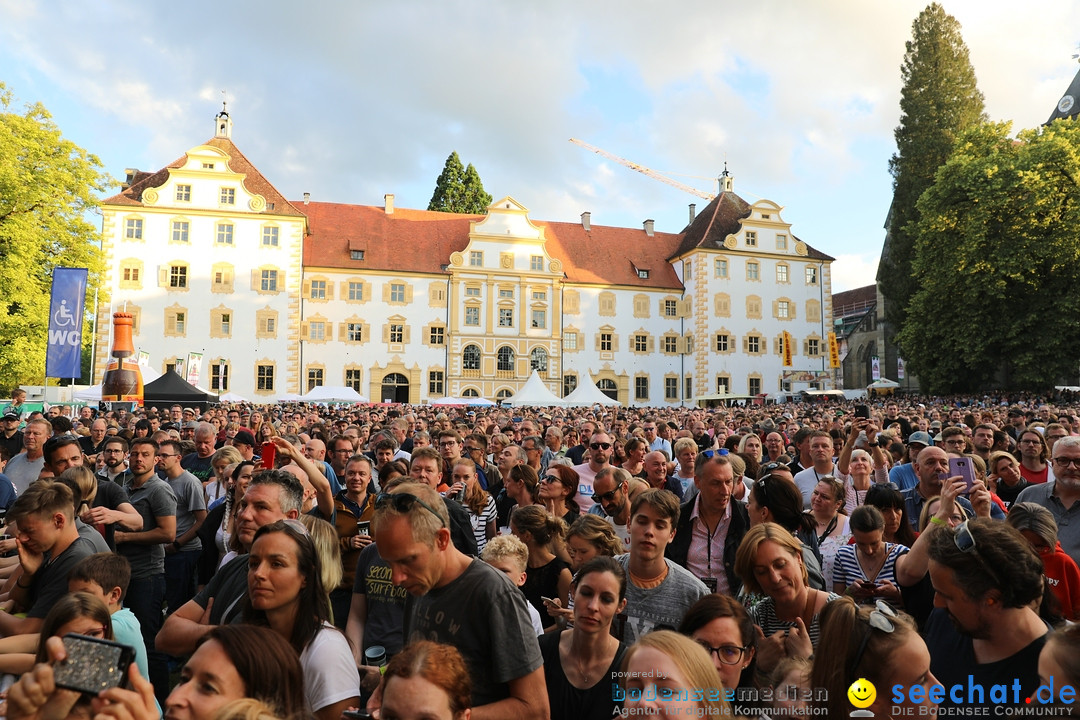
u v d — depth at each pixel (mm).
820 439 9203
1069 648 2836
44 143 38500
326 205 68188
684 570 5383
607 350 68562
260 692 3031
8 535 5797
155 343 57156
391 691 3023
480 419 26203
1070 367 47094
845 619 3484
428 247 66688
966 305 50281
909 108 65438
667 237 76062
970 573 3664
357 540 6539
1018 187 47375
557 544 6418
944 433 9969
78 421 19453
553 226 73312
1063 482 7102
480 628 3938
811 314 71250
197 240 58500
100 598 4566
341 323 62531
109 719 2760
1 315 34750
